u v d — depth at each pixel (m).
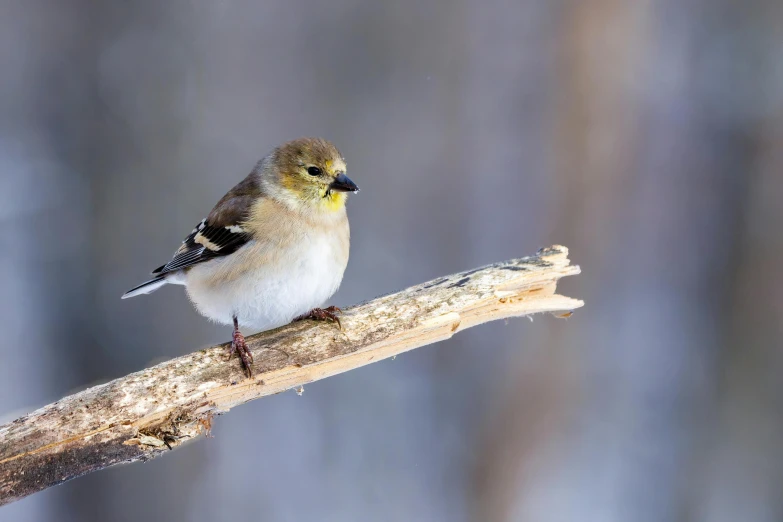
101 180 13.00
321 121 15.21
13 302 12.51
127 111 13.36
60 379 12.30
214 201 13.52
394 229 14.69
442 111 14.75
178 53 13.87
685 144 13.94
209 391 6.65
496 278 7.60
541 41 13.87
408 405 13.18
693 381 13.05
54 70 13.16
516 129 14.12
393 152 14.96
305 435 13.05
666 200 13.82
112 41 13.38
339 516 11.98
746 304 13.45
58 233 12.77
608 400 12.88
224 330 12.51
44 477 5.95
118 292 12.59
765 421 12.98
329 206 8.05
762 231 13.48
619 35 13.43
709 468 12.71
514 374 12.55
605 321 13.48
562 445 12.50
